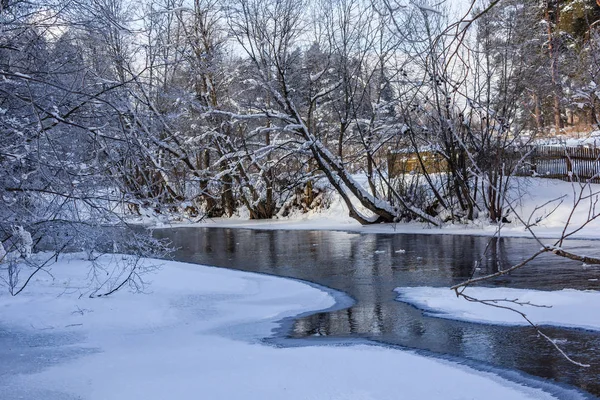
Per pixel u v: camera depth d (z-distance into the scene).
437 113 26.72
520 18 24.52
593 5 25.78
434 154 28.83
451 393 6.39
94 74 9.20
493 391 6.46
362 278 15.23
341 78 30.98
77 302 11.02
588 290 11.51
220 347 8.54
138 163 8.90
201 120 31.98
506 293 11.71
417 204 29.86
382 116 35.12
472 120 28.59
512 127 29.83
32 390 6.66
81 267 14.26
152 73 10.30
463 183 26.73
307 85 31.92
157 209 9.79
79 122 8.72
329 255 20.33
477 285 13.07
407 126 27.81
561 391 6.46
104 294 11.59
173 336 9.39
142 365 7.56
